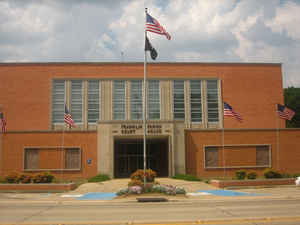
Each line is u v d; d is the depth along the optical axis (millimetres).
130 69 44625
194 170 37219
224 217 13602
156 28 25891
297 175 35656
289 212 14852
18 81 43625
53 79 43938
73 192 26562
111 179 35062
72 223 12547
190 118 44375
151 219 13312
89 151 36969
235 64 45969
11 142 36781
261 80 46031
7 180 28219
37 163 36719
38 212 15703
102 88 44094
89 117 43562
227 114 33062
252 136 38562
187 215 14281
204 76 45312
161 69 44906
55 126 43156
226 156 37938
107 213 15164
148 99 44281
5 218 13906
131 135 36125
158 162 42375
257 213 14609
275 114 45531
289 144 38875
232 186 28516
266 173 31219
